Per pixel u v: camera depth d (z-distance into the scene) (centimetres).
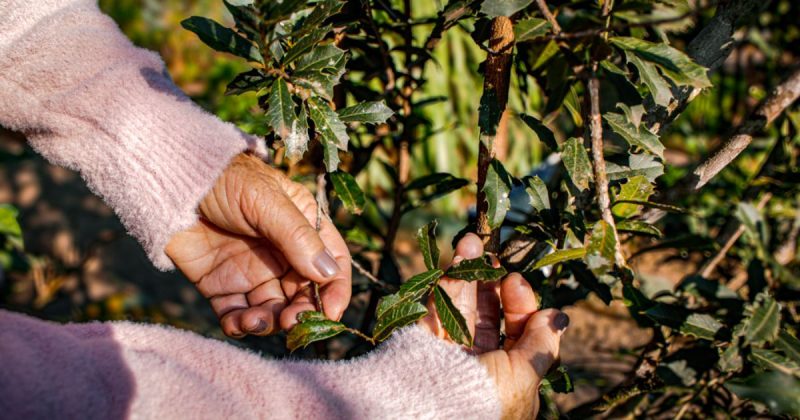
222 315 55
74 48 55
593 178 49
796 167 70
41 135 56
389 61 62
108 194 55
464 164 162
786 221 78
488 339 51
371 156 70
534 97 141
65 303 114
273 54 50
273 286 55
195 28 51
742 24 53
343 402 44
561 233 53
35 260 98
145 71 55
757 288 62
